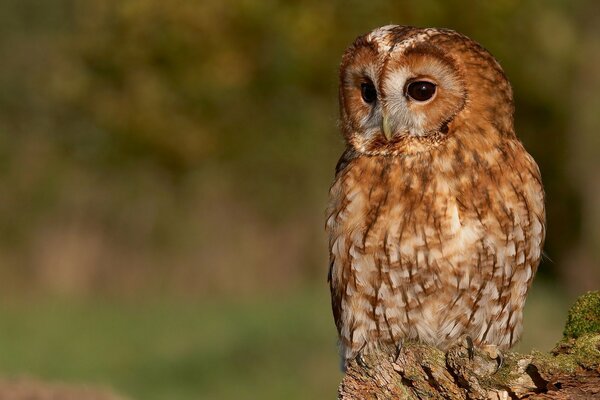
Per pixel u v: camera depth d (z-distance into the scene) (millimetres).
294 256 30328
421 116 9609
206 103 24766
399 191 9500
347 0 21344
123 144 25766
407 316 9672
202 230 30156
